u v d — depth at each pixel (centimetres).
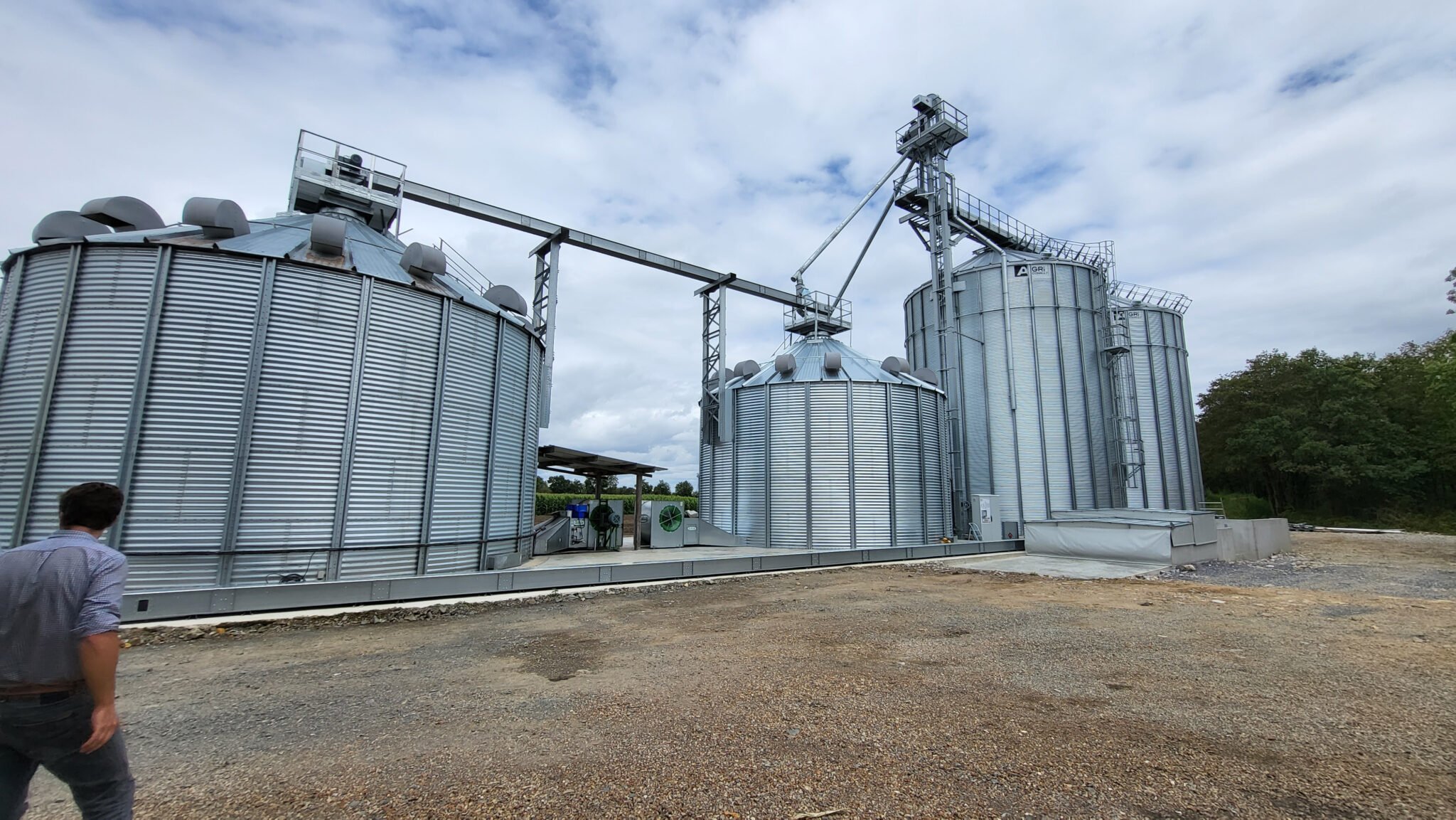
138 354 1400
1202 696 755
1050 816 461
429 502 1661
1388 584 1897
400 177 2261
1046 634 1127
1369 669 871
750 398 3102
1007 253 3984
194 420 1408
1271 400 5825
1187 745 597
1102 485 3569
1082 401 3600
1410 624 1184
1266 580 2016
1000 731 635
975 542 2756
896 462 2920
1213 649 997
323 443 1518
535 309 2772
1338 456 5219
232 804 489
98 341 1405
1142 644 1036
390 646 1065
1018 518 3469
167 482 1372
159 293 1427
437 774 541
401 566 1605
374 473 1580
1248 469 5984
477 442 1838
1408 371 5731
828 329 3788
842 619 1276
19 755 343
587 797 495
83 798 353
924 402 3098
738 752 584
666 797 494
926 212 3812
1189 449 4566
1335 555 2873
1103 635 1112
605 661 948
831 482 2861
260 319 1484
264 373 1477
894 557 2448
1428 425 5497
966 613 1344
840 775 532
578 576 1681
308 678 864
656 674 865
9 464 1367
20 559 344
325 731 655
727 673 864
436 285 1808
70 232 1535
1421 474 5388
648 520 2992
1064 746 595
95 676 336
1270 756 572
